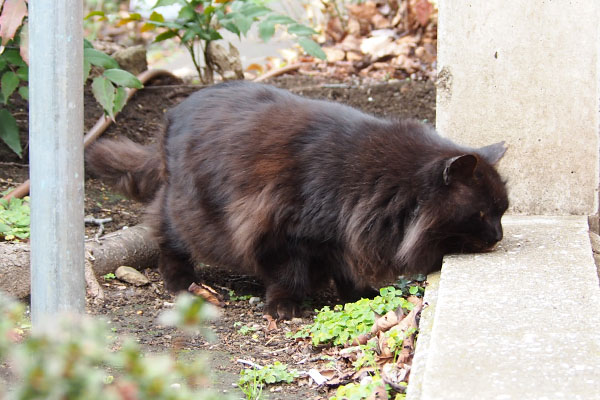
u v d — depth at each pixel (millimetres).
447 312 4410
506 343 3969
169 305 6086
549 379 3584
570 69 6617
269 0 12523
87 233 7121
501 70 6750
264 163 5848
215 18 10805
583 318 4277
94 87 7410
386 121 6039
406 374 4312
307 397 4441
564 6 6523
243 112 6199
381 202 5645
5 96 7523
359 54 11766
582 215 6820
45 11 4098
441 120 6957
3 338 2375
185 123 6449
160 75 10023
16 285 5730
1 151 8297
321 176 5715
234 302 6387
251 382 4613
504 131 6848
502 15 6656
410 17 12047
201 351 5176
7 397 3008
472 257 5516
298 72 11297
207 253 6316
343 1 12883
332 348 5176
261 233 5871
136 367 2297
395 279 6246
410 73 10898
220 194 6062
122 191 7223
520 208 6926
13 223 6605
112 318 5715
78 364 2254
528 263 5312
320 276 6215
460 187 5453
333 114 5980
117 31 14195
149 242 6938
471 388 3520
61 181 4227
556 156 6781
